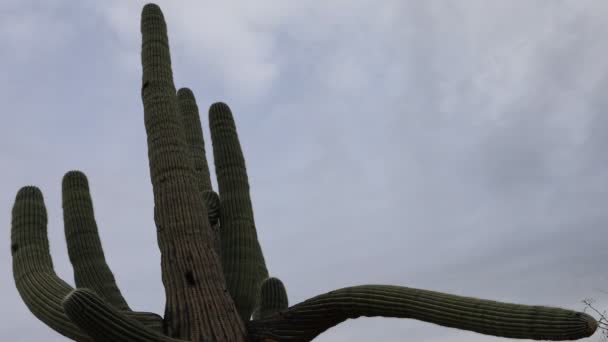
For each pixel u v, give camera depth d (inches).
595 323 201.0
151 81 310.3
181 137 301.0
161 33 326.3
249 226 312.2
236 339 261.9
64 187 305.3
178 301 265.1
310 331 263.4
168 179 286.8
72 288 261.9
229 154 325.1
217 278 272.8
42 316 256.4
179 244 274.4
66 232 296.4
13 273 275.0
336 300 255.4
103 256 295.0
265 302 299.3
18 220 281.0
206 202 313.6
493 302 220.4
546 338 205.5
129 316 256.8
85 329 226.4
